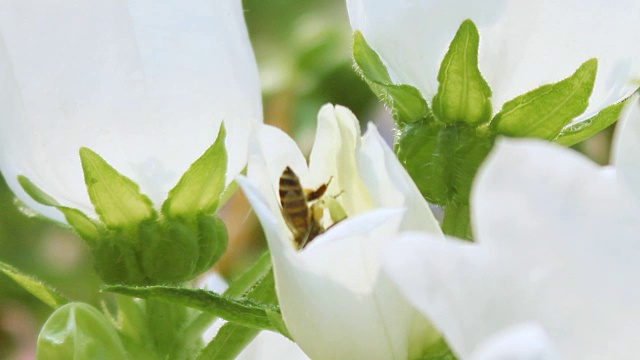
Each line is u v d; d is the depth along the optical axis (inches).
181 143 12.5
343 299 11.1
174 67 12.4
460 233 12.4
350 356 11.2
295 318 11.2
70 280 18.5
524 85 12.2
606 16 12.0
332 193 11.3
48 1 12.3
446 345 11.3
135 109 12.5
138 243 12.5
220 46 12.5
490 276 9.7
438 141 12.3
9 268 12.7
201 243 12.6
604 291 9.7
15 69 12.4
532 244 9.7
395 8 12.2
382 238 11.1
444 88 12.2
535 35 12.1
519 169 9.6
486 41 12.2
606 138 16.4
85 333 12.3
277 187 11.4
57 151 12.5
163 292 11.6
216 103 12.5
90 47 12.4
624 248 9.7
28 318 19.2
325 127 11.4
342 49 17.7
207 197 12.5
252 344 12.5
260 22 17.8
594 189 9.7
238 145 12.6
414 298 9.6
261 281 12.2
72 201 12.6
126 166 12.5
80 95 12.4
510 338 8.6
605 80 12.1
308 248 11.0
